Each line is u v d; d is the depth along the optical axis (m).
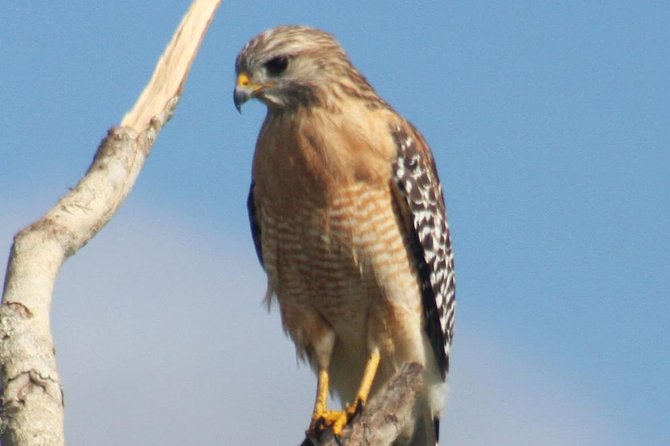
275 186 12.74
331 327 13.34
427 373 13.45
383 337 13.04
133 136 8.73
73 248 7.76
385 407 10.20
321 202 12.59
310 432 12.06
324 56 12.68
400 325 13.00
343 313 13.13
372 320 13.05
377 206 12.66
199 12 9.61
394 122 12.95
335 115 12.56
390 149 12.71
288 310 13.39
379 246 12.74
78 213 7.93
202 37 9.55
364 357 13.41
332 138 12.47
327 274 12.91
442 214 13.58
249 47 12.69
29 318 6.93
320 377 13.34
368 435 10.08
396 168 12.77
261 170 12.83
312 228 12.73
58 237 7.57
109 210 8.26
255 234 13.70
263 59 12.55
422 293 13.27
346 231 12.65
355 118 12.61
